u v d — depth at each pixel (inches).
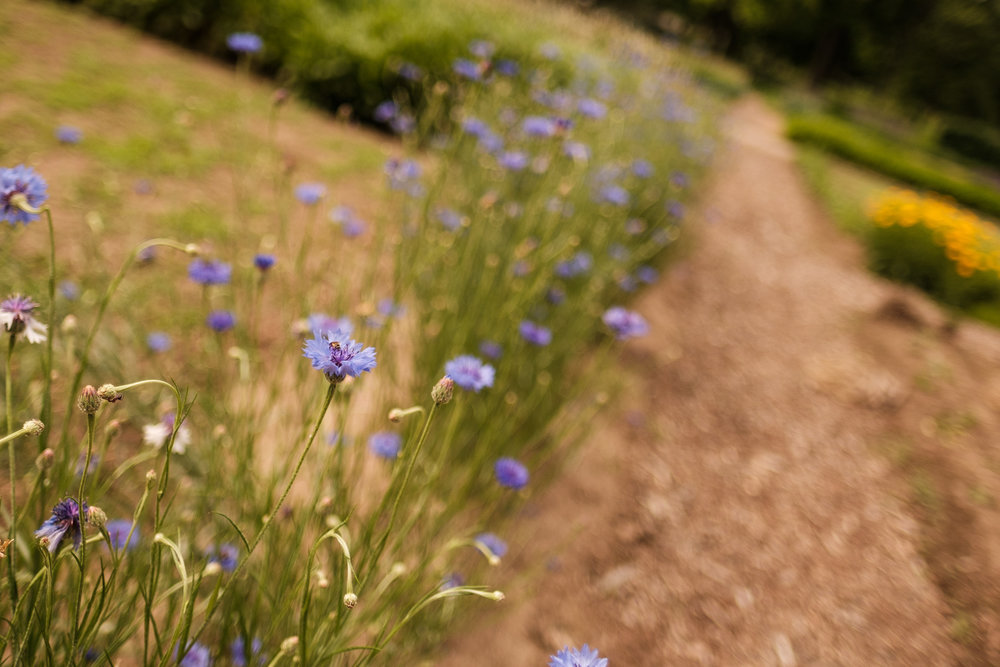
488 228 124.5
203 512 67.4
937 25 1031.6
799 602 98.3
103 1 244.2
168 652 40.4
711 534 109.0
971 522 118.9
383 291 129.1
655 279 192.5
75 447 63.4
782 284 223.3
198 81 213.3
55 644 49.2
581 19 332.2
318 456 73.4
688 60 345.4
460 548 85.8
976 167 976.3
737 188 331.6
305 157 188.4
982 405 164.1
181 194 143.8
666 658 86.7
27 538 48.9
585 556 99.6
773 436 138.3
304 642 46.0
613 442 125.0
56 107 158.6
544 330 94.1
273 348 109.4
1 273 78.0
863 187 454.9
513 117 160.6
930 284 260.8
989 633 95.2
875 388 158.2
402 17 262.7
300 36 242.4
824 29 1094.4
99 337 80.5
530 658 82.4
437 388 43.6
